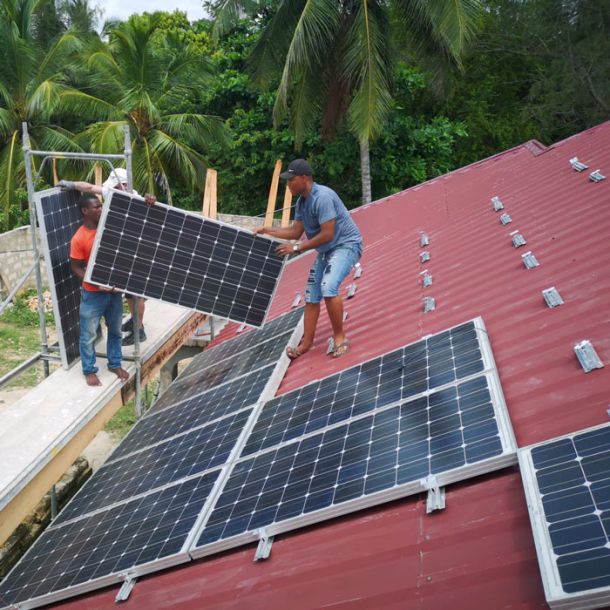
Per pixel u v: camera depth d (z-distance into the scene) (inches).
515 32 1338.6
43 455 264.4
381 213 577.0
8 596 206.1
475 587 122.0
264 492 183.0
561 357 186.4
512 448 145.4
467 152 1382.9
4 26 1095.6
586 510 112.6
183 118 1061.1
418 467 157.2
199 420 273.7
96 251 290.2
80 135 1114.7
